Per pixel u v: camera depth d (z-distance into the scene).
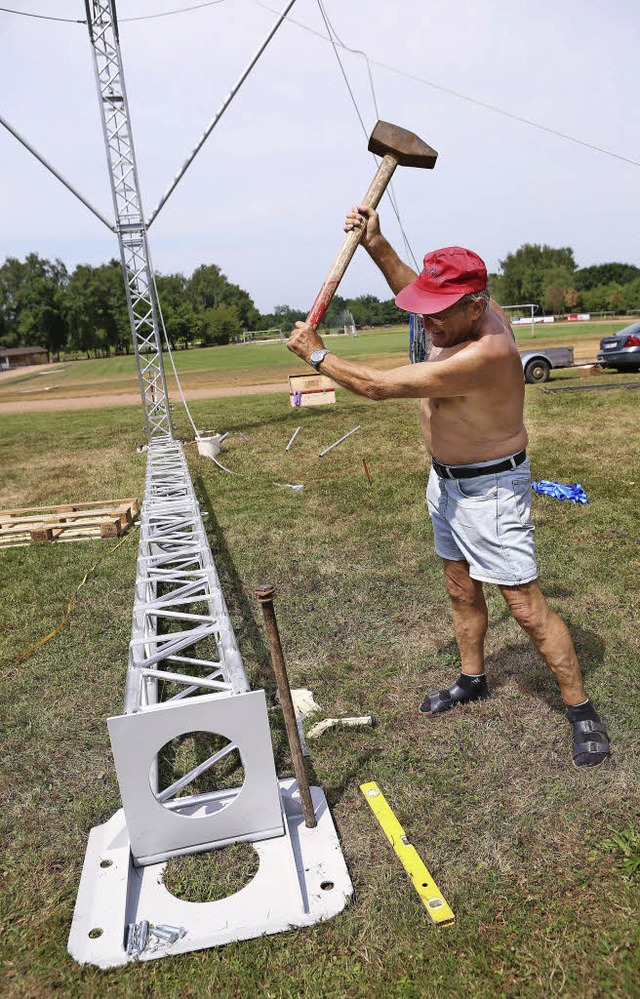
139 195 10.95
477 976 1.95
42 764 3.09
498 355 2.38
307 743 3.09
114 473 9.82
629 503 6.31
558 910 2.14
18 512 7.35
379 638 4.06
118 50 10.23
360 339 55.31
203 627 3.11
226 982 1.99
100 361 65.00
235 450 10.55
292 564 5.37
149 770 2.32
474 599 3.07
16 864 2.52
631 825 2.46
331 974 1.99
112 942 2.12
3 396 28.33
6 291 106.81
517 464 2.64
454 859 2.38
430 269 2.34
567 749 2.90
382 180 2.87
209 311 101.12
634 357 16.27
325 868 2.35
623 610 4.12
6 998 1.98
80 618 4.64
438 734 3.09
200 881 2.35
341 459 9.36
